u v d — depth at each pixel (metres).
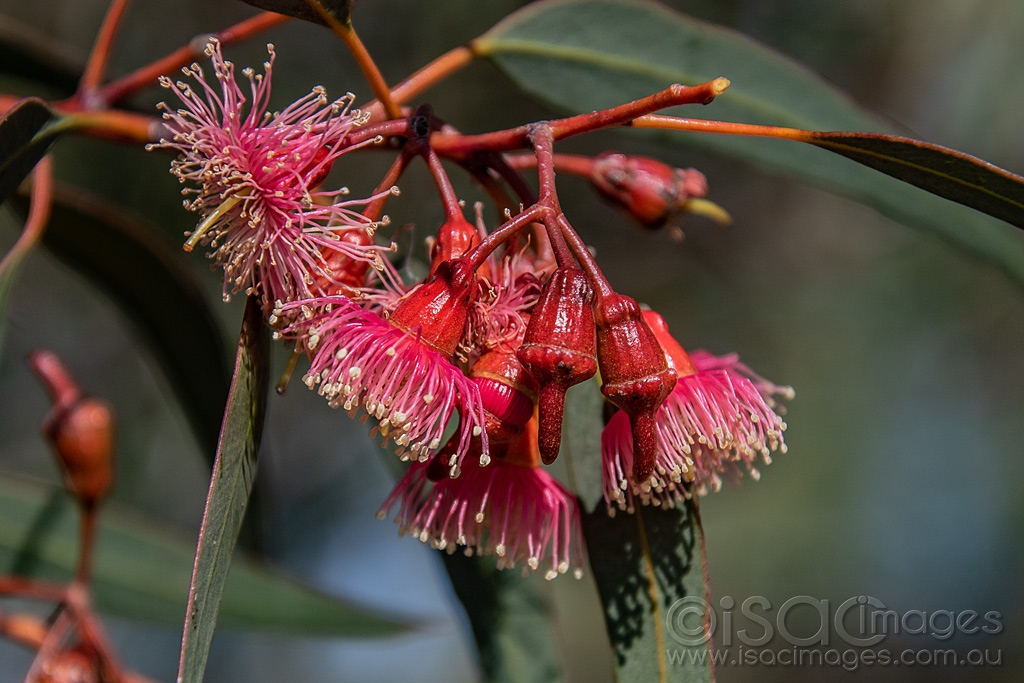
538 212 0.35
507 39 0.42
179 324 0.48
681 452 0.36
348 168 0.75
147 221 0.71
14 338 0.81
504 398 0.35
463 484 0.36
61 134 0.39
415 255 0.43
